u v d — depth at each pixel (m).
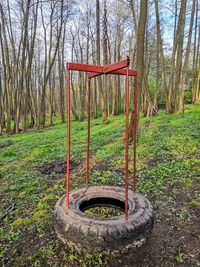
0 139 12.64
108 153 6.88
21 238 3.37
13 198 4.73
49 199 4.44
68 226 2.86
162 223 3.49
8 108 16.23
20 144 10.36
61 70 21.78
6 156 8.28
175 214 3.71
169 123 10.42
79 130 12.79
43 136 11.98
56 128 16.23
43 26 18.62
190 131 8.37
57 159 7.03
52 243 3.14
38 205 4.23
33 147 9.21
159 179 4.96
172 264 2.72
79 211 3.07
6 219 3.93
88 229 2.72
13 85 16.50
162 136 8.07
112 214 4.05
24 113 16.41
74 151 7.58
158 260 2.78
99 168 5.88
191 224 3.44
